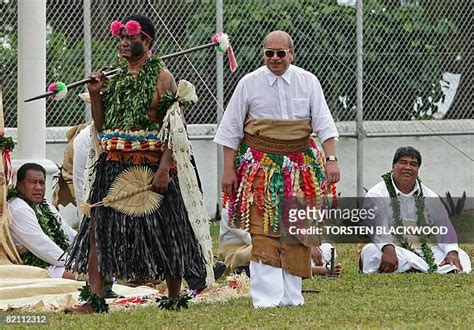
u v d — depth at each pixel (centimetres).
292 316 1573
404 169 2239
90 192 1653
